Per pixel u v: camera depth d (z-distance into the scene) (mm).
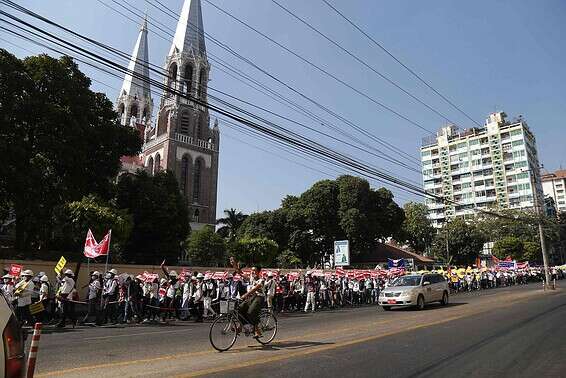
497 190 104375
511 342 10219
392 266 41625
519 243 73000
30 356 4156
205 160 80875
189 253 51531
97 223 27641
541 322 13688
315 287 24328
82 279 23172
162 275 26766
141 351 9438
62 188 26891
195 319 18266
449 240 68750
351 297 27016
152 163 80250
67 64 28641
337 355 8742
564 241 90312
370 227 55656
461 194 110000
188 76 77625
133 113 89500
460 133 113938
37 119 25469
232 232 71250
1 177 23859
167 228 39094
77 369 7508
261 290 10352
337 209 57438
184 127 79875
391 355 8734
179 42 78062
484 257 84312
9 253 23672
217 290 18531
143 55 89562
